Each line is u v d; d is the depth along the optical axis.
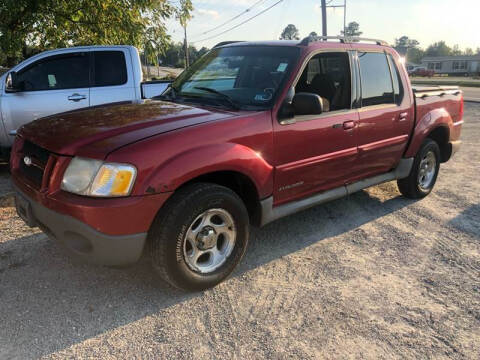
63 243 2.89
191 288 3.13
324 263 3.74
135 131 2.95
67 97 6.30
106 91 6.48
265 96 3.57
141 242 2.81
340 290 3.31
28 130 3.37
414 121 4.96
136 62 6.73
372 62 4.46
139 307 3.02
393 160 4.85
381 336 2.79
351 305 3.12
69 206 2.70
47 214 2.85
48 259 3.63
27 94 6.14
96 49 6.56
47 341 2.64
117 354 2.56
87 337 2.69
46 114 6.23
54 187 2.82
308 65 3.88
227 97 3.68
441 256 3.93
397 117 4.66
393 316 3.00
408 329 2.87
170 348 2.62
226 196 3.12
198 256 3.14
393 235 4.37
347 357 2.59
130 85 6.60
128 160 2.70
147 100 4.10
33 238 4.01
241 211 3.27
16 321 2.81
